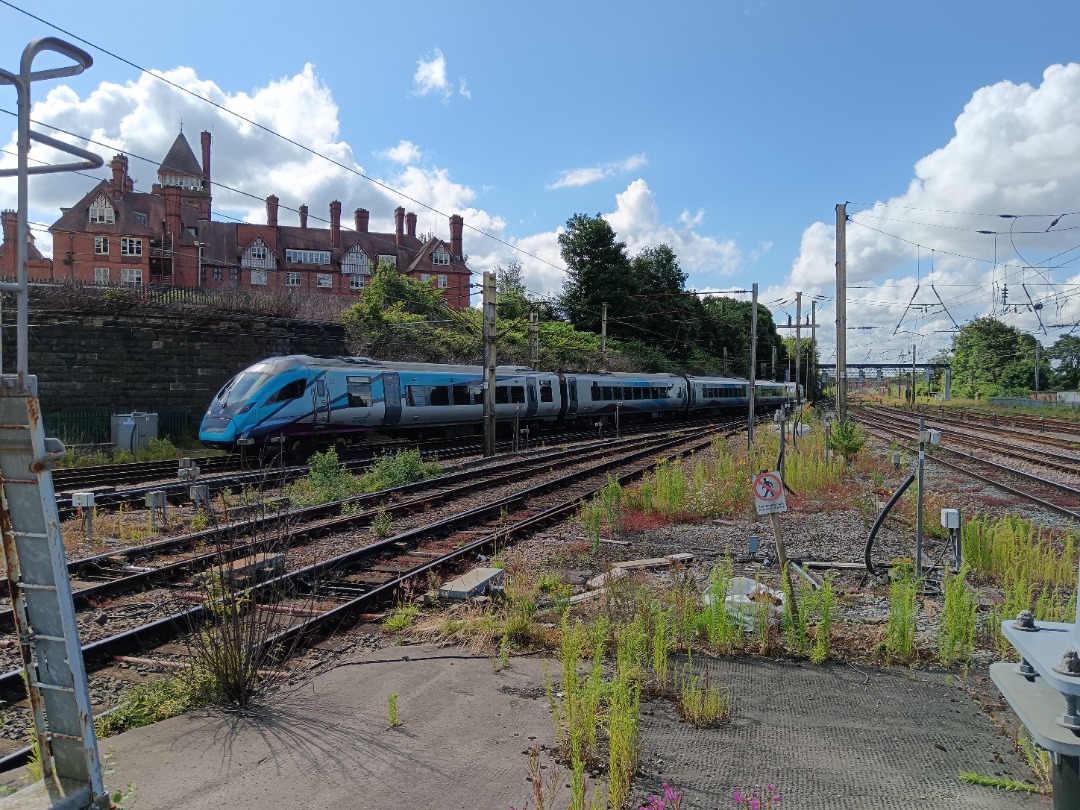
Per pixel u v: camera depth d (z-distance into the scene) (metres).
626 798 3.70
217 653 5.11
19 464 2.83
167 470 18.31
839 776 3.98
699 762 4.13
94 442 22.44
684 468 19.08
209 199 74.62
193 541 10.43
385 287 45.91
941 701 5.04
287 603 7.54
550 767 4.08
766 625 6.07
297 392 21.44
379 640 6.64
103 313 23.70
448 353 41.00
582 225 69.94
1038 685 2.79
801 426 29.09
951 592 6.00
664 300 74.00
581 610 7.12
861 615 7.13
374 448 25.02
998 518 11.82
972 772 4.01
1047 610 6.31
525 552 10.25
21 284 2.79
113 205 60.75
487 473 19.64
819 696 5.11
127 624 7.21
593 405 37.34
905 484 8.48
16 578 2.91
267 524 8.10
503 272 68.81
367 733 4.54
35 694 2.94
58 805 2.75
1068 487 16.48
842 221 25.11
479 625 6.58
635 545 10.59
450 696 5.12
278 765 4.14
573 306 68.25
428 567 8.95
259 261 69.94
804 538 10.93
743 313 84.94
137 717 4.93
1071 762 2.56
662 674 5.24
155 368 24.50
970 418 49.97
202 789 3.87
